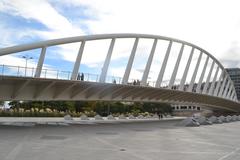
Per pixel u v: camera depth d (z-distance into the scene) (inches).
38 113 2324.1
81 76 1348.4
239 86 5777.6
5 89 1173.7
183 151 527.5
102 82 1362.0
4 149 502.0
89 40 1405.0
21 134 785.6
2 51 1082.1
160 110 4421.8
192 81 2204.7
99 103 3587.6
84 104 3526.1
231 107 3511.3
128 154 476.7
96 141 665.0
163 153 497.7
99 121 1708.9
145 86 1576.0
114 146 579.8
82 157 436.8
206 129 1173.7
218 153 512.4
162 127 1283.2
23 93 1225.4
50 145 571.5
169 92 1851.6
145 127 1254.9
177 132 995.9
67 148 534.0
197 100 2466.8
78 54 1363.2
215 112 4040.4
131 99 1695.4
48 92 1306.6
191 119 1461.6
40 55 1197.7
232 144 655.8
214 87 2827.3
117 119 2123.5
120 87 1480.1
